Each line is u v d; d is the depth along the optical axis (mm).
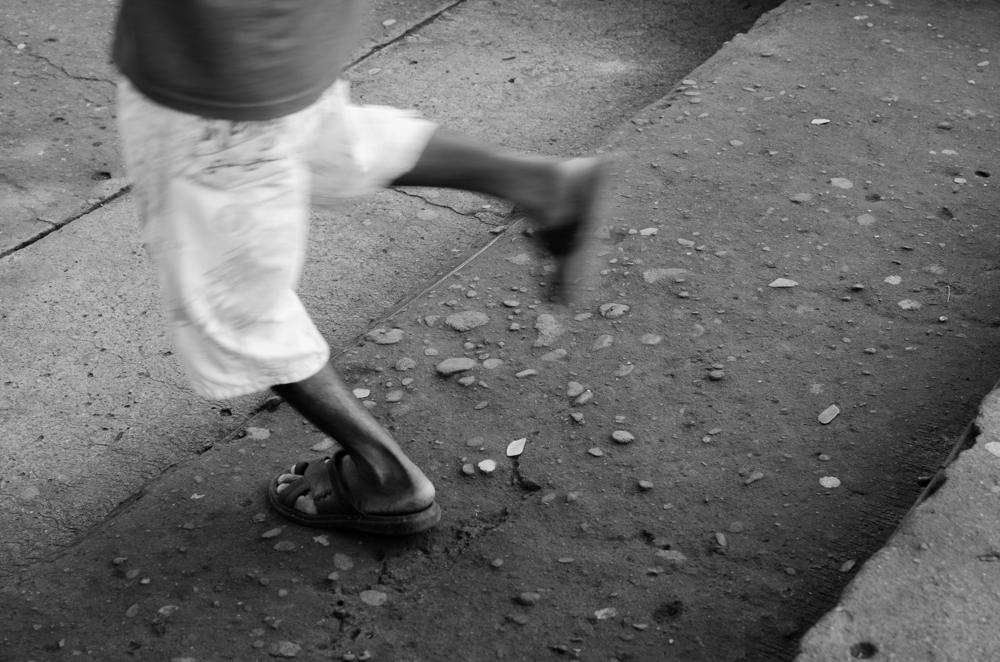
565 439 2723
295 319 2047
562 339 3070
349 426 2270
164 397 3156
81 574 2434
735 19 5441
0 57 5008
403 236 3865
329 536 2502
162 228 1849
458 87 4863
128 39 1726
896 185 3711
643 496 2541
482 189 1961
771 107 4211
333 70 1811
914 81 4383
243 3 1628
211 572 2424
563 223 1952
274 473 2697
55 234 3867
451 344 3084
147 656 2223
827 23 4867
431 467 2662
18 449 2973
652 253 3400
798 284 3246
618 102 4734
